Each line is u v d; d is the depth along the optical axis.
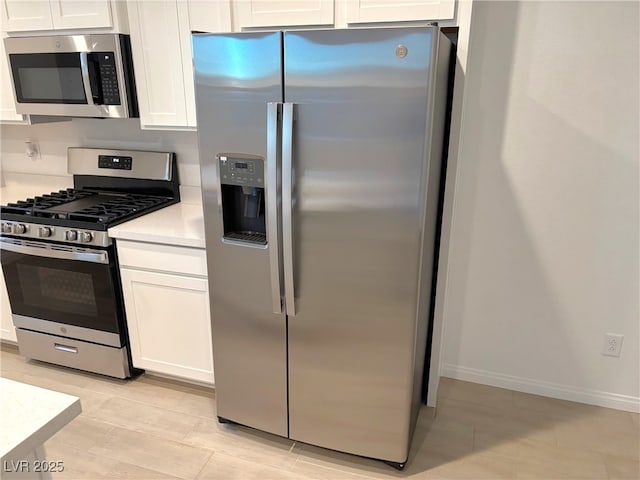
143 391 2.49
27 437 0.76
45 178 3.08
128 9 2.19
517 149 2.17
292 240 1.76
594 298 2.26
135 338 2.43
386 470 2.00
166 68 2.23
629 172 2.05
